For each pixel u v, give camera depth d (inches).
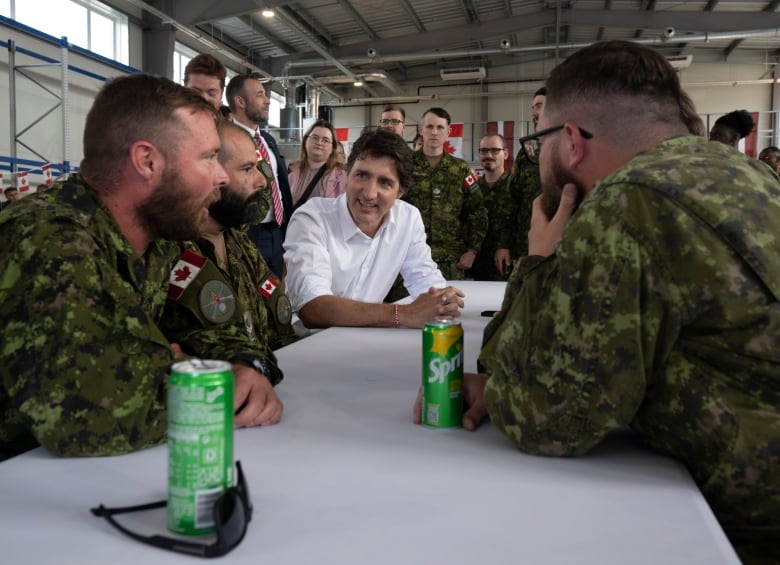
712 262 28.7
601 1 425.4
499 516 24.9
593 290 29.9
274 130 528.1
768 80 510.9
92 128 36.4
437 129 154.3
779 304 28.6
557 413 30.4
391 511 25.2
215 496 22.4
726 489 29.5
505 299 40.5
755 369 29.2
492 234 168.2
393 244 86.3
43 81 313.0
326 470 29.5
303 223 81.0
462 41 445.7
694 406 29.3
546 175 39.0
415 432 35.3
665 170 30.9
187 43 438.6
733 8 413.1
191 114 37.0
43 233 31.9
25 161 277.0
